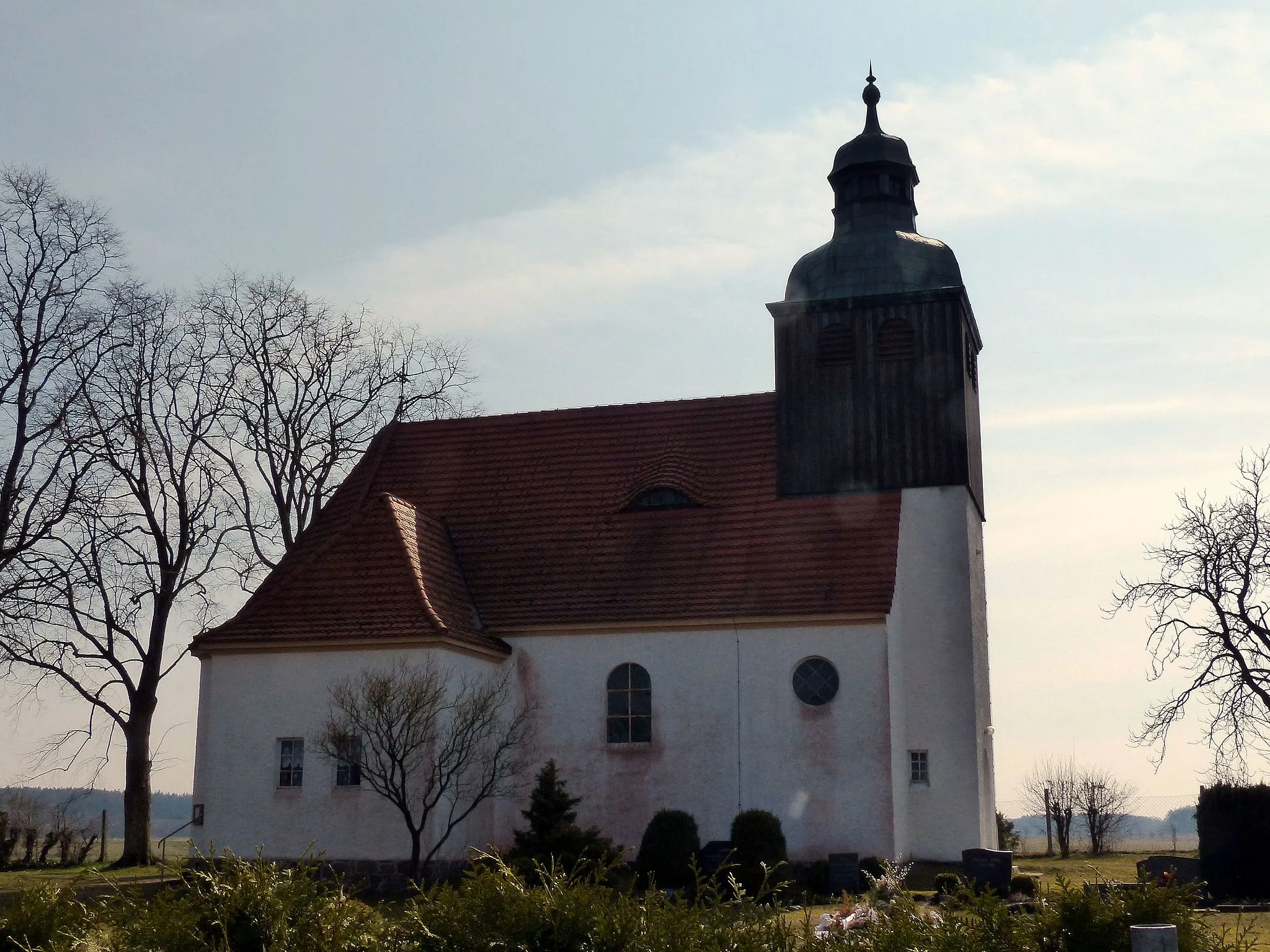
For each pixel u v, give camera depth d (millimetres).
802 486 34594
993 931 11969
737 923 11930
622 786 31734
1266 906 24422
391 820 29422
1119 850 48375
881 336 35094
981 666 35406
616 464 36281
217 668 31000
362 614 30562
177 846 44344
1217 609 40281
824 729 30812
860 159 36656
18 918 12758
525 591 33812
